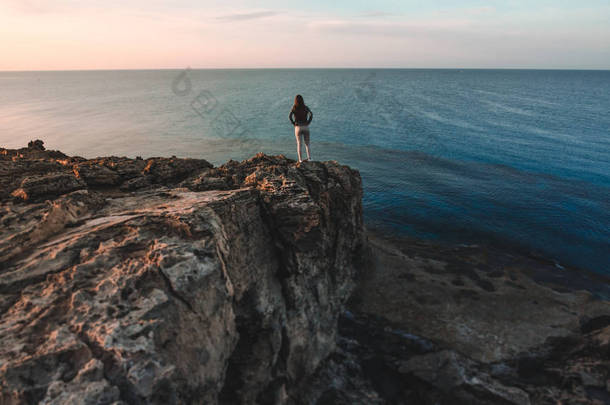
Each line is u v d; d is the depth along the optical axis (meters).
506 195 29.28
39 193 6.14
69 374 3.37
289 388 8.20
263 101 106.88
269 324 7.28
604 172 35.72
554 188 30.98
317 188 10.27
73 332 3.72
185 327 4.45
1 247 4.55
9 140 55.72
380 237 21.53
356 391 9.01
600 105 94.81
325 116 74.56
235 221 7.24
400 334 11.03
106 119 77.75
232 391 6.72
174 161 10.52
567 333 11.37
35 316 3.83
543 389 8.96
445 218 24.66
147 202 7.07
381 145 50.00
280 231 8.12
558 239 21.09
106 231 5.34
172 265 4.68
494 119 70.06
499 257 18.22
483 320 12.10
